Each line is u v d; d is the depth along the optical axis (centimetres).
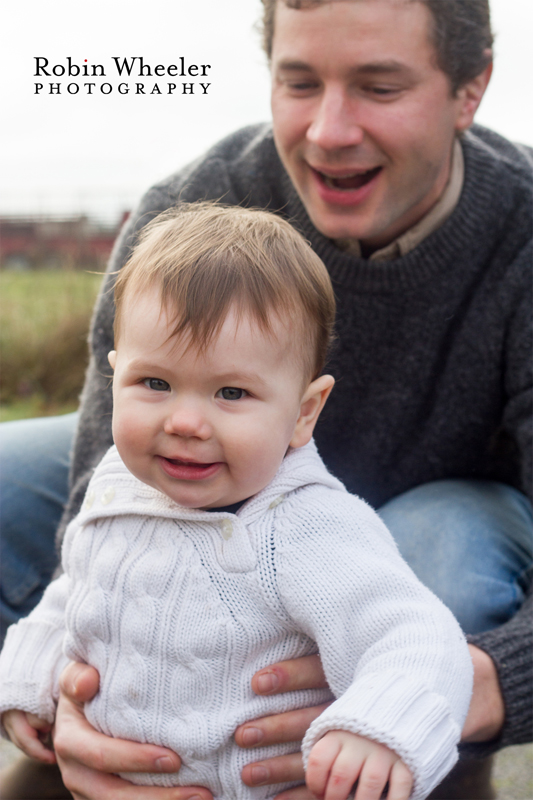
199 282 104
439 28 143
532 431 157
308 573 107
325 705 115
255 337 104
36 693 129
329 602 106
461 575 144
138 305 108
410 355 163
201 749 110
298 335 111
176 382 104
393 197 153
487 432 171
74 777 121
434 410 167
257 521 112
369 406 166
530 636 129
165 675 111
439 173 155
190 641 109
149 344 105
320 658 112
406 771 90
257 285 107
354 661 105
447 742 93
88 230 966
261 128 191
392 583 107
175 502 113
